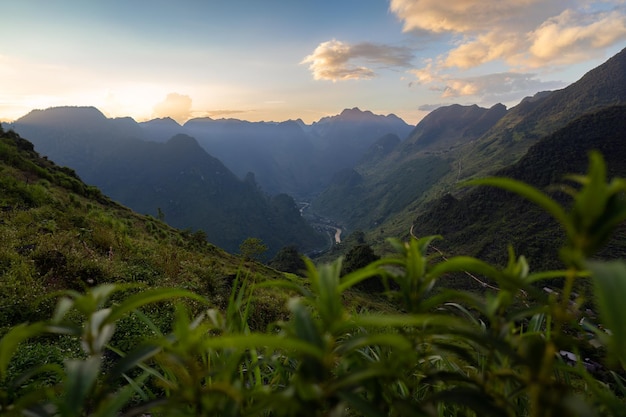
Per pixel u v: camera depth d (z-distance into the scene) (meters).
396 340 0.70
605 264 0.53
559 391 0.76
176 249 19.39
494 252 111.12
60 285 8.61
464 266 0.86
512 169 144.88
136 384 1.10
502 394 0.97
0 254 9.10
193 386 0.84
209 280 12.01
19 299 6.70
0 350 0.75
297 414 0.75
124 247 14.30
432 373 0.99
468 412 1.27
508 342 0.89
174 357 0.85
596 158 0.62
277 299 9.54
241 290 1.30
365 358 1.19
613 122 135.38
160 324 6.23
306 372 0.77
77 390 0.73
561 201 62.59
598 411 1.01
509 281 0.81
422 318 0.70
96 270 9.74
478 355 1.24
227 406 0.80
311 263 0.98
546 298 0.78
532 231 111.38
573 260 0.64
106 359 4.76
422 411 0.79
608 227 0.62
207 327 0.99
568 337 0.78
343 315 0.90
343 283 0.89
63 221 15.62
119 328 5.70
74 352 4.84
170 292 0.89
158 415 1.10
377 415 0.72
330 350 0.81
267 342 0.68
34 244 10.76
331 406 0.82
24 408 0.87
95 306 0.84
